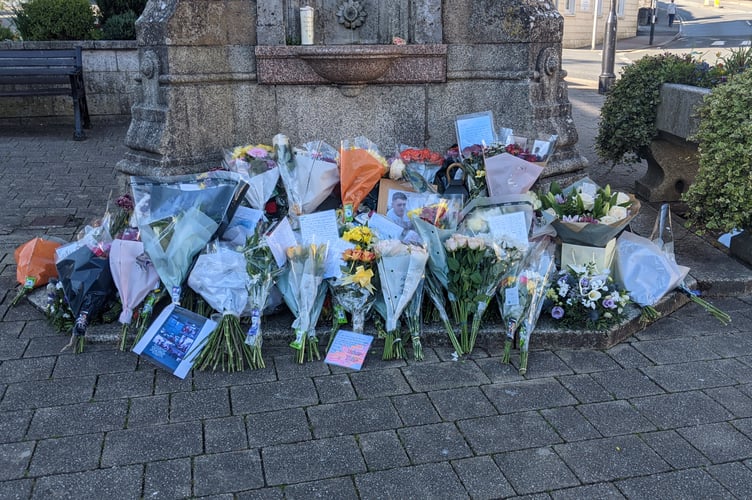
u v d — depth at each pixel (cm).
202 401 323
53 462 279
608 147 645
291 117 507
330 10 530
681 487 271
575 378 350
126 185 500
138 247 381
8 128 945
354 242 381
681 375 354
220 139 494
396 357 365
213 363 352
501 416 316
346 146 455
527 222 401
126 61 984
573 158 517
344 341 368
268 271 366
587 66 2120
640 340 392
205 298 368
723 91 460
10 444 289
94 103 990
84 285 374
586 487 271
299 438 298
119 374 345
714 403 329
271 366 356
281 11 490
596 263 406
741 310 434
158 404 320
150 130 477
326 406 321
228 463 280
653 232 446
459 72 505
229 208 393
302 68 494
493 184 441
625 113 609
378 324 374
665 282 407
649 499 264
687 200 490
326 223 409
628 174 737
